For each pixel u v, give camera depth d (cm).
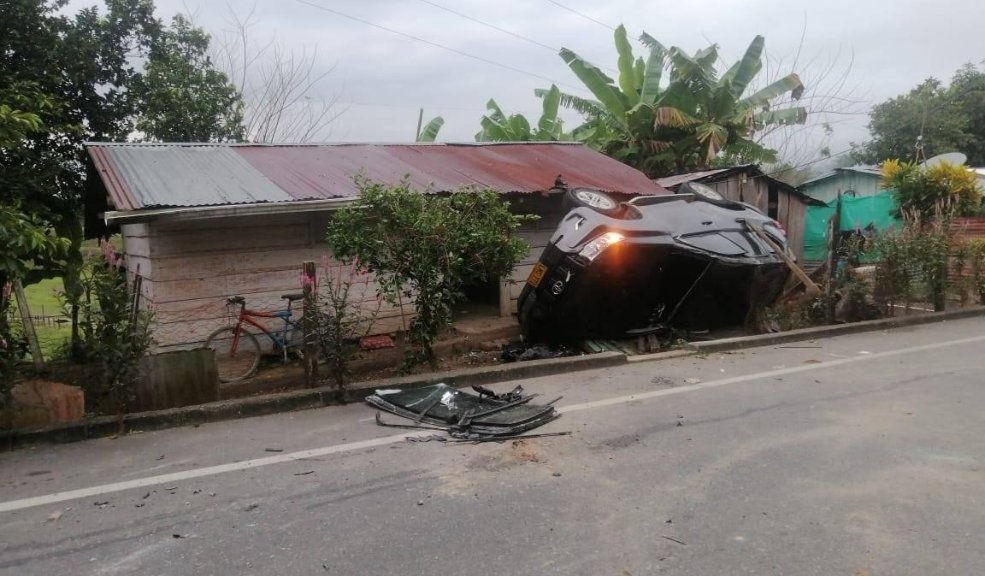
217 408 544
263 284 824
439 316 683
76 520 364
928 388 631
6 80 830
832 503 379
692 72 1655
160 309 766
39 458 460
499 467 437
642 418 541
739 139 1786
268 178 846
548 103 1867
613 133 1784
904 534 342
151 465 445
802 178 2722
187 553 328
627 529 350
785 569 310
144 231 780
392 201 651
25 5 889
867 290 1019
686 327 877
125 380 518
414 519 363
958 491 394
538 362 706
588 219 812
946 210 1242
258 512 373
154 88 1152
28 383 510
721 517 363
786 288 980
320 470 434
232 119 1342
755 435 497
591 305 804
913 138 2908
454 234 666
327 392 590
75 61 969
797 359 771
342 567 314
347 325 631
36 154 906
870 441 482
